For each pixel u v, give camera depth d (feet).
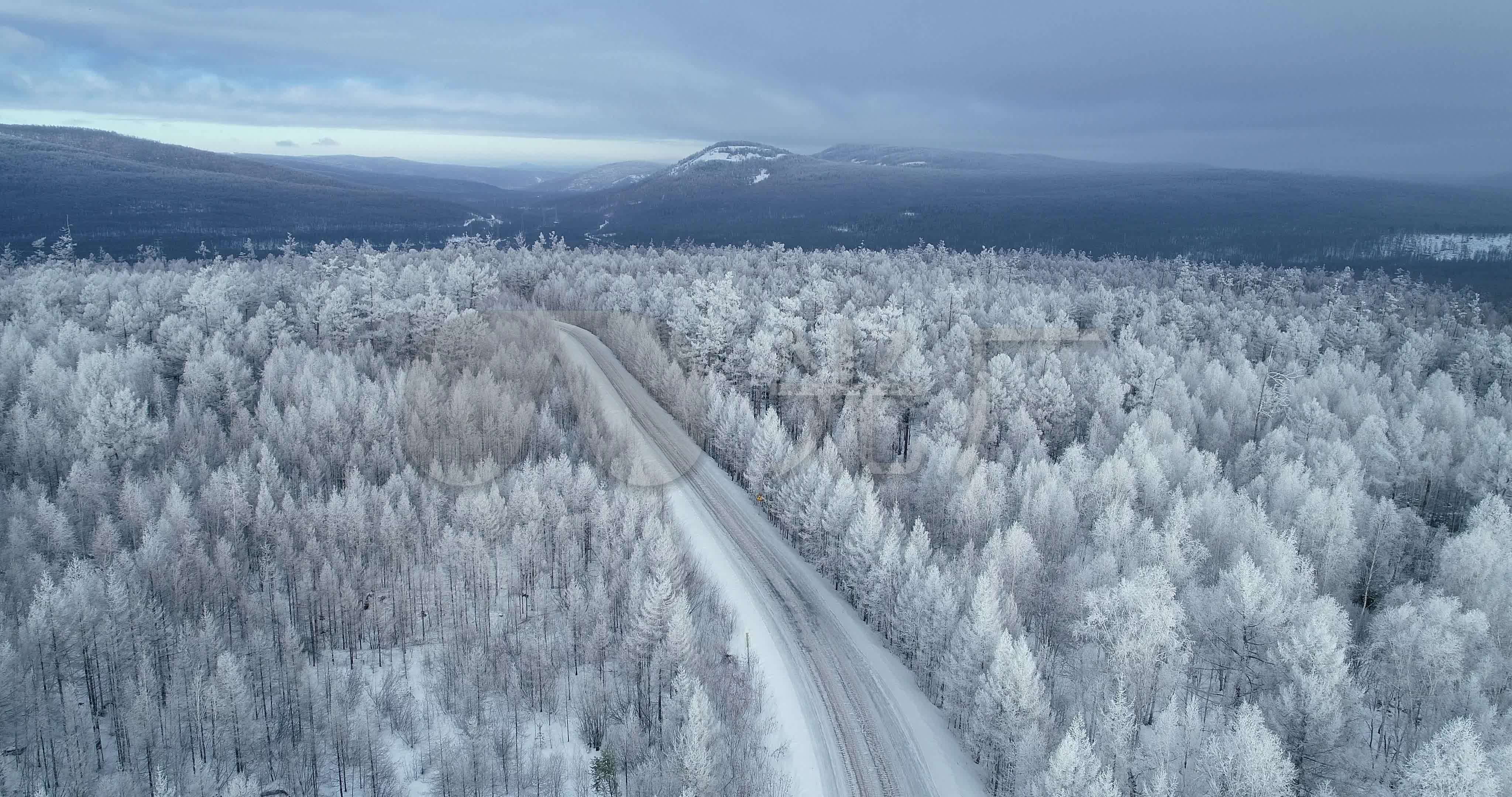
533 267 636.07
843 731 182.29
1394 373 421.59
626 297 504.84
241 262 563.07
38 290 404.77
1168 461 274.16
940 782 168.25
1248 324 500.74
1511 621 190.39
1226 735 142.41
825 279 595.47
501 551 249.55
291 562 219.00
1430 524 282.97
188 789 149.79
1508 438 275.59
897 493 278.05
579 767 174.19
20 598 193.88
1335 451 273.75
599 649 200.75
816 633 219.82
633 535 232.73
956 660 182.60
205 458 261.65
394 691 193.36
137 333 367.25
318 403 281.33
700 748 151.64
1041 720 160.97
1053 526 240.12
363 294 406.41
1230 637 182.50
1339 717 150.00
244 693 167.32
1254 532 221.46
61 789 155.94
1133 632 173.27
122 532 229.86
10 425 260.83
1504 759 133.69
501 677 198.18
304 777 167.32
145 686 172.04
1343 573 221.66
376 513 239.91
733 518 281.13
